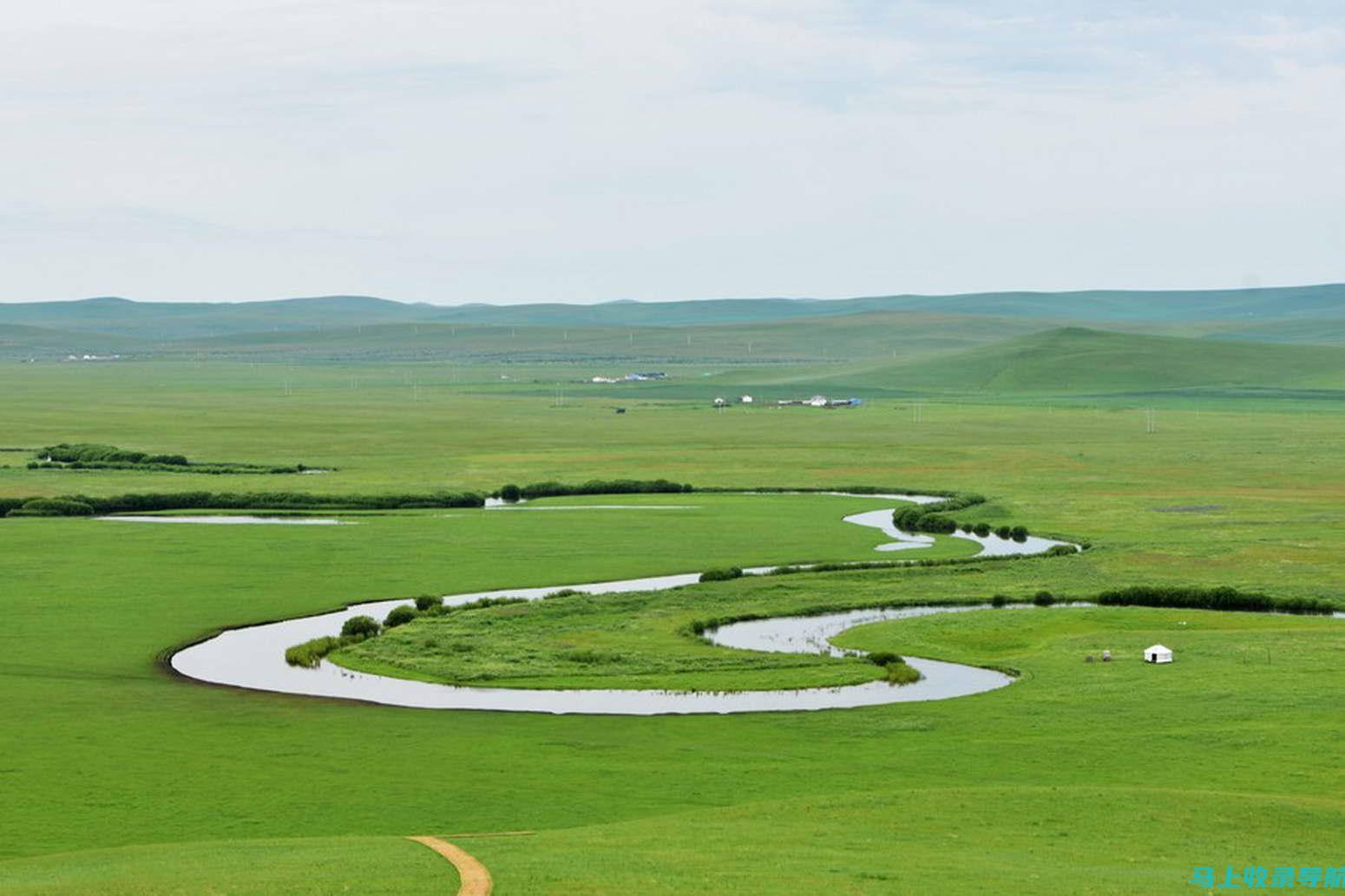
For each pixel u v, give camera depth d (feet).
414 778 367.25
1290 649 510.99
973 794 325.42
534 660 523.29
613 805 340.18
